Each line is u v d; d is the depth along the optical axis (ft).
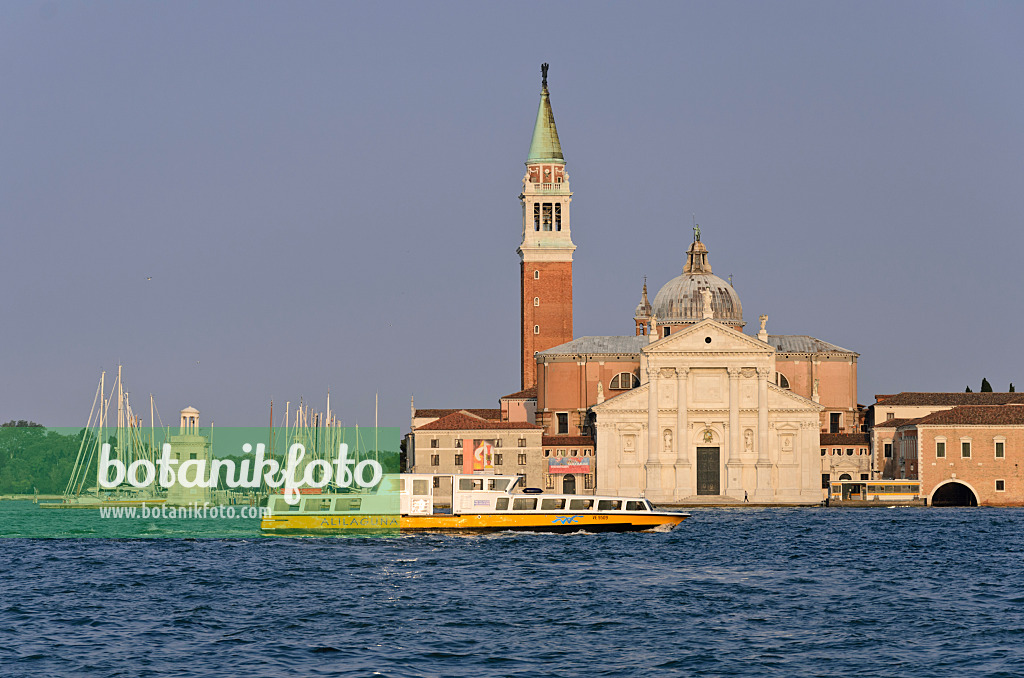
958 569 552.82
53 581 500.74
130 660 343.26
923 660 345.10
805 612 420.36
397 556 586.86
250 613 414.41
